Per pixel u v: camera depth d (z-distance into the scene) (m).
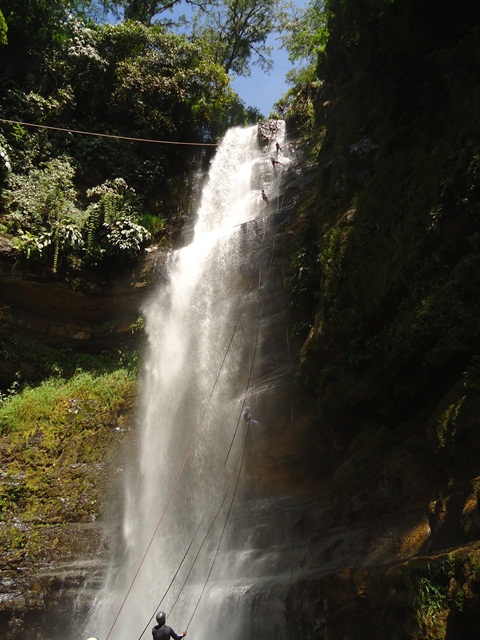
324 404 10.05
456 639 5.23
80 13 25.16
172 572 11.30
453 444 7.07
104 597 11.16
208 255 17.17
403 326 8.45
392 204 10.14
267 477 11.67
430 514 6.81
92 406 15.46
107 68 22.98
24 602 11.32
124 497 13.89
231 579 9.85
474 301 7.89
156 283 17.75
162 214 21.56
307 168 18.02
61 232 17.17
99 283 17.59
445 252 8.55
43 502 13.46
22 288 16.50
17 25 20.77
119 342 17.55
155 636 7.33
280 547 9.52
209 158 24.69
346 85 15.39
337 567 7.45
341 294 10.33
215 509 12.24
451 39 10.97
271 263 14.86
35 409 15.16
